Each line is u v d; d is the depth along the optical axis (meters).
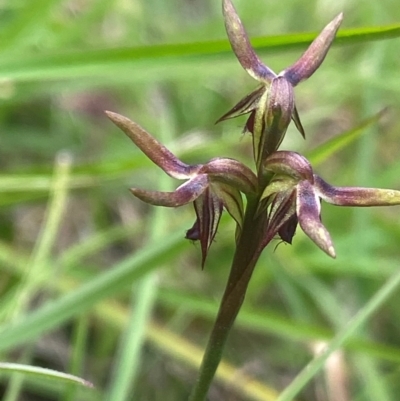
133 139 0.05
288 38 0.09
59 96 0.18
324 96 0.18
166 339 0.12
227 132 0.16
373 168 0.17
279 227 0.05
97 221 0.16
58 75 0.10
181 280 0.15
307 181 0.05
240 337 0.14
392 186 0.16
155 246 0.10
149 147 0.05
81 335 0.10
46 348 0.13
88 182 0.13
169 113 0.18
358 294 0.14
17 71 0.10
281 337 0.14
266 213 0.05
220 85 0.19
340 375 0.11
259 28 0.22
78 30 0.16
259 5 0.21
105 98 0.20
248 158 0.17
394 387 0.12
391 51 0.17
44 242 0.12
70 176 0.13
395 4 0.19
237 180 0.05
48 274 0.12
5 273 0.13
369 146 0.15
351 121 0.19
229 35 0.05
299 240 0.15
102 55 0.10
